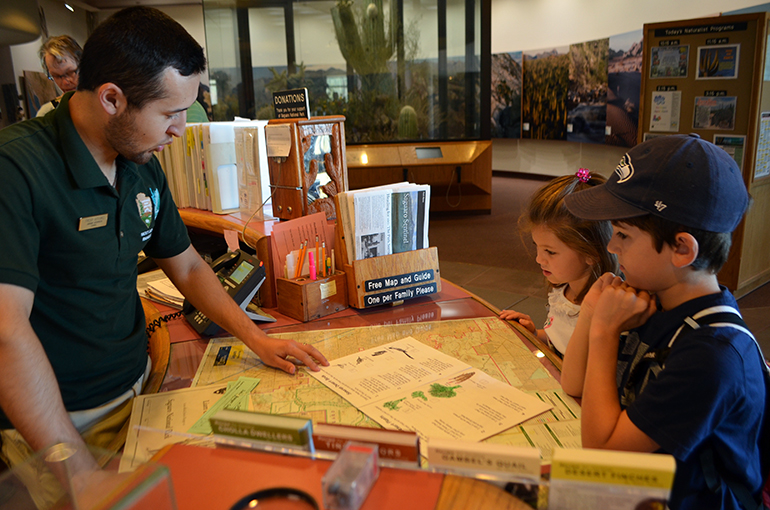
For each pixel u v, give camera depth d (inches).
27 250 36.7
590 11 315.9
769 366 33.4
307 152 67.3
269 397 43.5
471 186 249.6
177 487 23.2
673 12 262.1
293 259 62.3
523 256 191.9
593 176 52.2
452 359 49.1
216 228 74.8
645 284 33.9
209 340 56.2
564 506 20.7
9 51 208.2
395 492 21.8
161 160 87.6
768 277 152.7
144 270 80.9
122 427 41.1
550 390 42.8
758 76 129.0
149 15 38.2
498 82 394.0
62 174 39.6
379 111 240.5
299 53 229.5
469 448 22.3
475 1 227.6
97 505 19.0
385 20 229.5
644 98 152.0
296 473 23.5
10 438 40.9
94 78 37.8
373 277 61.8
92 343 43.6
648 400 30.4
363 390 43.8
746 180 136.3
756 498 31.7
